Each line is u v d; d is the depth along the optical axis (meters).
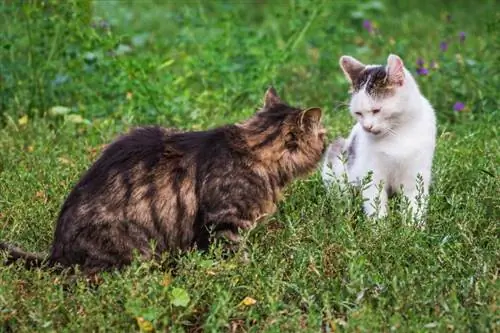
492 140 8.64
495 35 10.73
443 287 5.93
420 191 7.07
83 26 10.16
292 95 10.68
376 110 7.08
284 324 5.61
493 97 9.86
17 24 10.34
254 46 10.84
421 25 14.02
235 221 6.39
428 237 6.66
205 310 5.97
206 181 6.39
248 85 10.16
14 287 5.93
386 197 7.50
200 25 11.59
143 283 5.89
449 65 10.38
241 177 6.41
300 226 6.80
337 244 6.44
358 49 11.62
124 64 9.75
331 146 7.91
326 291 5.90
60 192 7.65
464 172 7.95
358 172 7.48
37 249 6.91
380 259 6.39
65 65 10.20
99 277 6.21
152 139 6.59
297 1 12.27
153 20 13.88
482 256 6.28
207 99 10.11
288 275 6.38
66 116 9.45
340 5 12.73
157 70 10.30
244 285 6.09
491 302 5.73
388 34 13.50
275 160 6.54
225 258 6.43
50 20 10.06
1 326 5.64
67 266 6.33
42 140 9.08
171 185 6.42
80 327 5.59
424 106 7.30
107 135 9.14
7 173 8.09
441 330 5.43
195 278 6.01
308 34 11.88
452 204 7.09
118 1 12.65
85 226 6.26
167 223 6.41
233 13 11.64
